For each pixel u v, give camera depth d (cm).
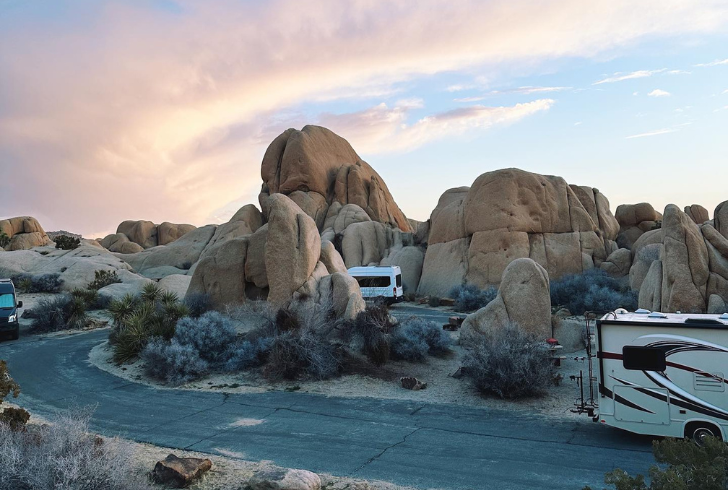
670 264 2155
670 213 2233
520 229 3681
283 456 980
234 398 1430
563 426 1169
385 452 1005
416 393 1463
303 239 2247
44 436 758
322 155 6906
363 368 1677
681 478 525
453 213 4188
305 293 2130
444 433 1126
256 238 2556
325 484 823
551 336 1897
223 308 2541
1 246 5719
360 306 2097
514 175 3791
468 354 1573
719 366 988
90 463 685
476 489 824
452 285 3844
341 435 1113
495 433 1123
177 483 799
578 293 3091
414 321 1986
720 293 2075
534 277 1911
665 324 1034
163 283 3684
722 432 977
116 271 4097
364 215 5825
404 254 4600
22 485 662
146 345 1858
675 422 1015
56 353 2050
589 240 3841
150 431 1145
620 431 1128
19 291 3806
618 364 1067
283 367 1602
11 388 1023
